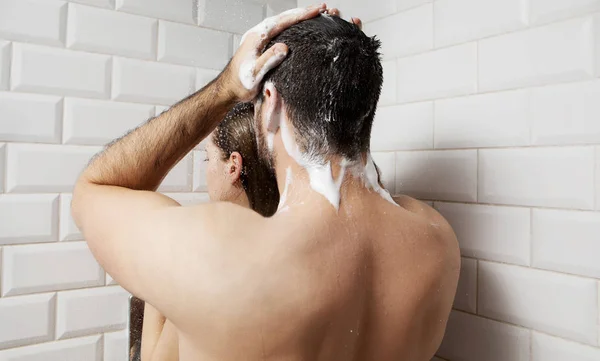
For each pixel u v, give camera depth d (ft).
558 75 2.46
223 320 1.46
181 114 2.02
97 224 1.74
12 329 3.06
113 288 3.42
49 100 3.17
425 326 1.87
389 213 1.85
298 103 1.73
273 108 1.80
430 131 3.16
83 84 3.28
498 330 2.75
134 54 3.47
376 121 3.60
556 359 2.47
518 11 2.65
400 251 1.79
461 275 2.96
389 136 3.48
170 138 2.01
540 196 2.54
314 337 1.52
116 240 1.66
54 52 3.18
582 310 2.36
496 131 2.76
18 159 3.08
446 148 3.05
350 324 1.60
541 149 2.54
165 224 1.59
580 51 2.37
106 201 1.78
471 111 2.90
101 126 3.35
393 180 3.44
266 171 2.56
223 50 3.87
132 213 1.69
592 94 2.32
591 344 2.33
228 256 1.49
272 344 1.47
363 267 1.66
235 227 1.57
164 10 3.59
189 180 3.70
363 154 1.83
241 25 3.96
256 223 1.60
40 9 3.13
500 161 2.74
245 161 2.65
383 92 3.54
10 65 3.05
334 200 1.69
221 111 2.06
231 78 1.94
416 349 1.85
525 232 2.61
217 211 1.63
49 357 3.19
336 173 1.74
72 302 3.27
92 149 3.32
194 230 1.55
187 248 1.52
